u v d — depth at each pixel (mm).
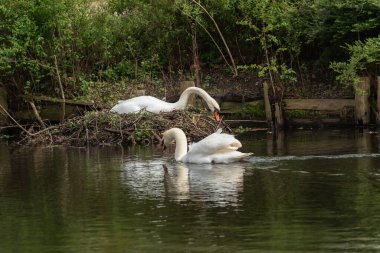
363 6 22891
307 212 10742
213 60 27156
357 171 13930
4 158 17797
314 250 8859
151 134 20562
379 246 8977
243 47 26969
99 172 14945
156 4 26406
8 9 24141
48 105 24703
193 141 20312
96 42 25938
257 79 25734
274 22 25031
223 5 25734
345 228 9820
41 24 24672
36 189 13219
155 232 9844
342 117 23547
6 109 24516
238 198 11805
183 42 27109
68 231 10070
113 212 11102
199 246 9117
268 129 23469
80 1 25609
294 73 25766
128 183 13477
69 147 20016
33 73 24891
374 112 23172
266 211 10859
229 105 24766
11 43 24234
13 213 11258
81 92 25297
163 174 14383
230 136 15656
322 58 24969
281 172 14062
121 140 20453
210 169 14758
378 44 21906
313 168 14430
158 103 21500
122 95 24469
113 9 27188
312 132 22016
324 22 23672
